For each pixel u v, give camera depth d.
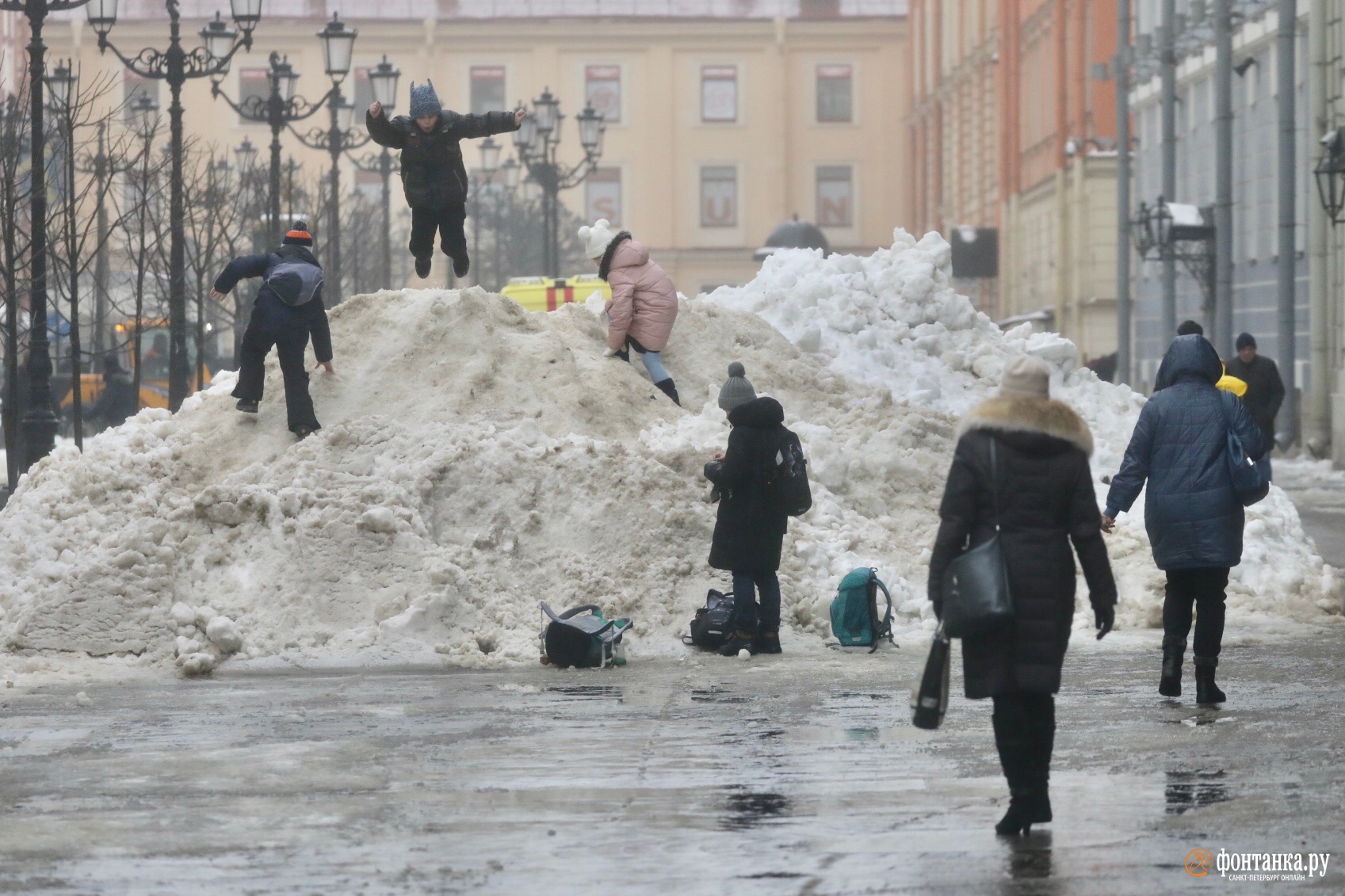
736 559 36.62
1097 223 164.62
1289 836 19.52
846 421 49.06
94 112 156.00
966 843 19.48
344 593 37.62
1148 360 151.50
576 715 29.20
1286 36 102.75
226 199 110.06
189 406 47.00
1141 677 32.84
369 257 163.50
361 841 20.05
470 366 45.78
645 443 44.44
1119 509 30.08
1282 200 103.25
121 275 117.56
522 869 18.62
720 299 56.12
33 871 18.77
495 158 179.12
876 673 33.91
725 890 17.61
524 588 38.91
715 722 28.28
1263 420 73.19
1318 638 38.00
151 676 35.09
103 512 40.34
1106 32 162.62
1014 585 19.62
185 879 18.39
